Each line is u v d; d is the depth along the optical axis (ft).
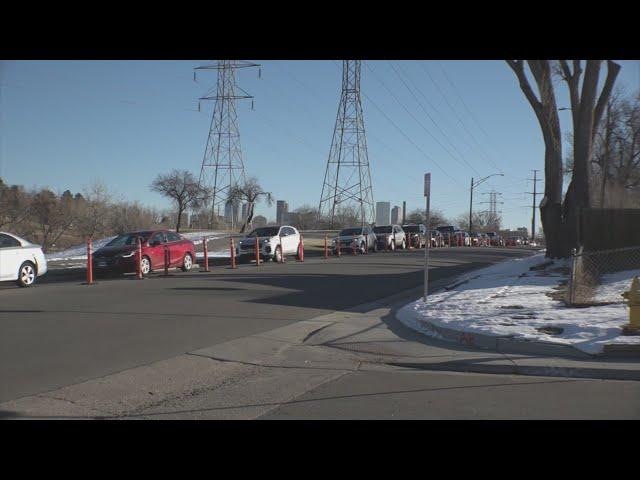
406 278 69.56
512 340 31.99
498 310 40.34
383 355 31.78
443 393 24.04
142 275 65.77
